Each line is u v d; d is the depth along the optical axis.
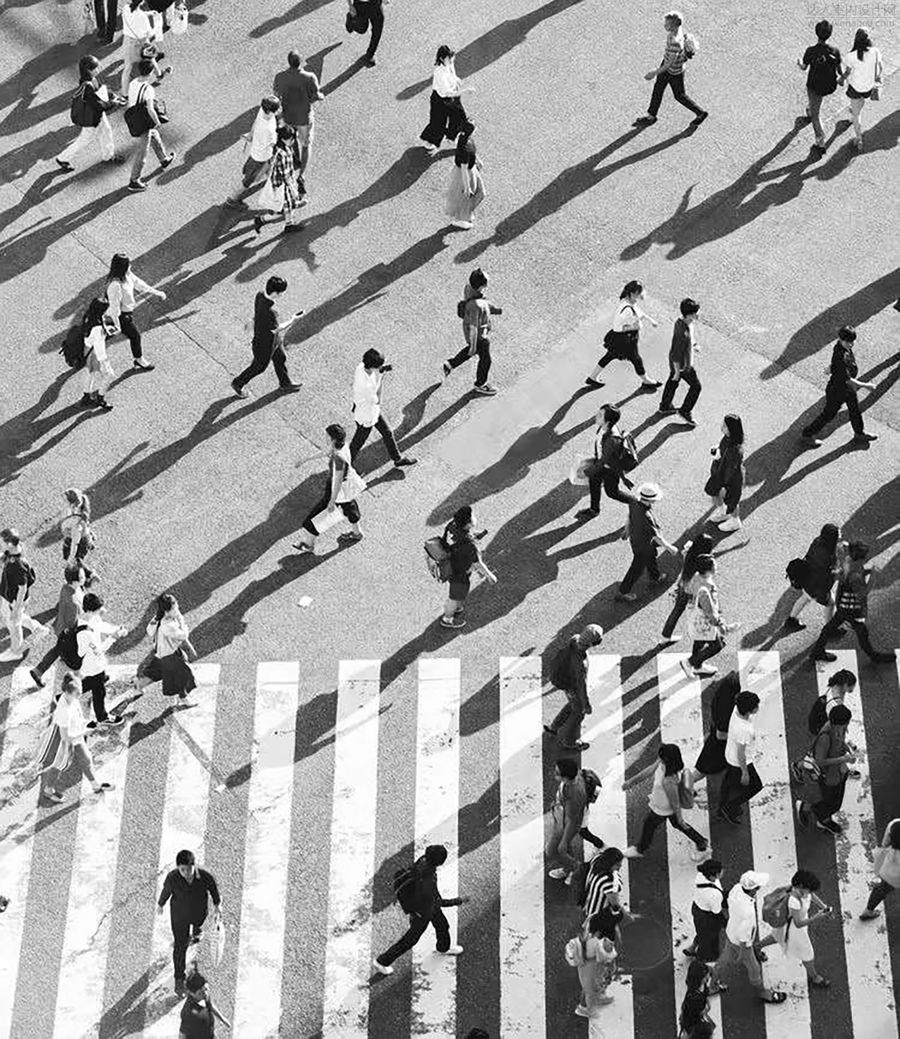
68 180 32.25
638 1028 21.91
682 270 30.20
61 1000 22.52
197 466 27.98
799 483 27.23
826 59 30.69
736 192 31.31
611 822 23.67
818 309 29.55
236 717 25.00
